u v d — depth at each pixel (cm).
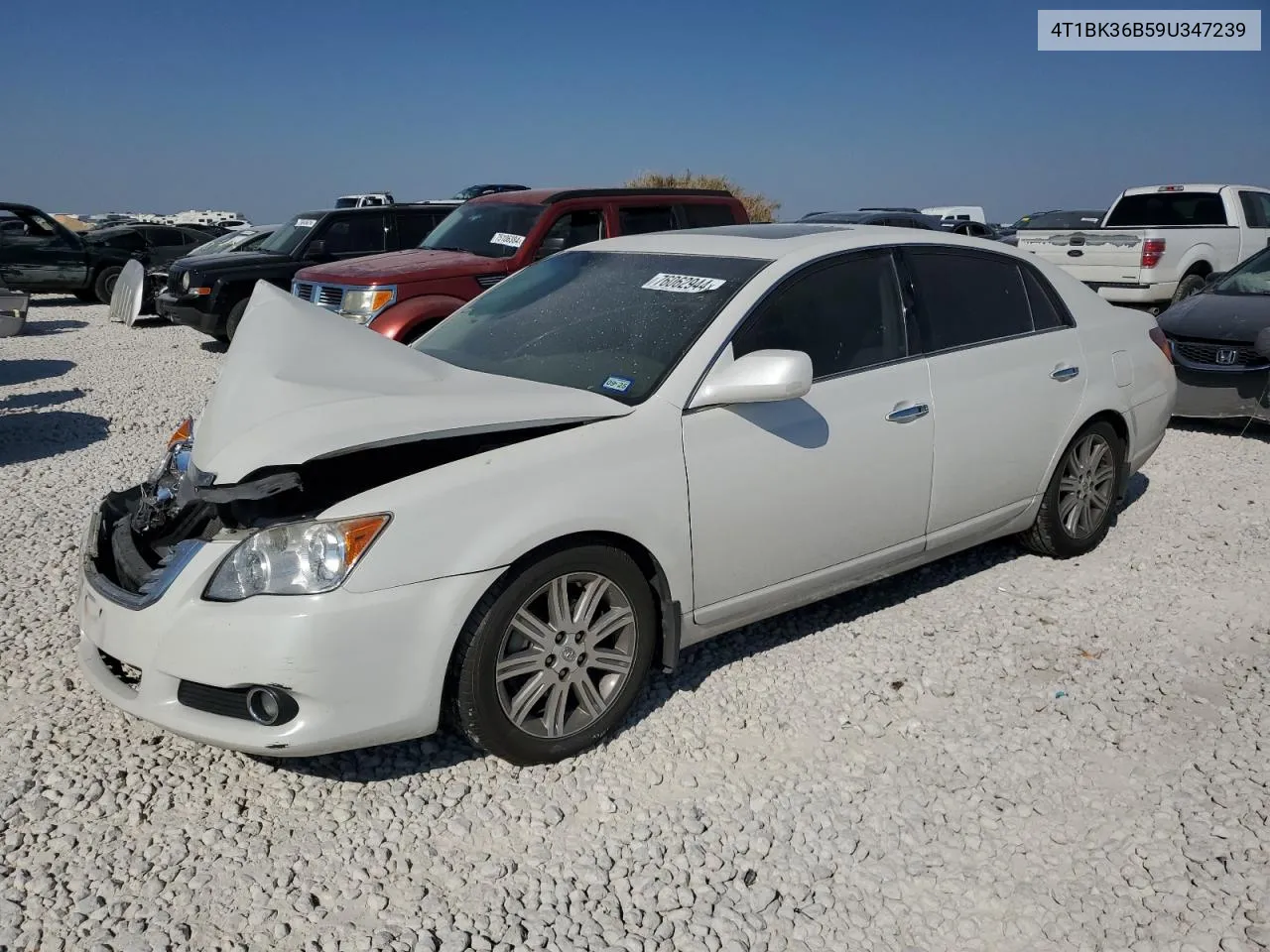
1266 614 453
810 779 335
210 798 325
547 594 330
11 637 434
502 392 347
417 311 867
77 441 799
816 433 385
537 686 332
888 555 425
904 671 404
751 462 368
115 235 1994
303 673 291
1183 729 361
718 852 301
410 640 302
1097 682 394
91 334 1490
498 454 323
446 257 930
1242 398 753
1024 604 464
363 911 276
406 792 328
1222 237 1398
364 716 302
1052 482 489
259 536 300
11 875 288
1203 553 524
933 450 425
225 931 268
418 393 341
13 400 962
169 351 1314
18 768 339
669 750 352
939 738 358
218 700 306
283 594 294
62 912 274
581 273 447
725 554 368
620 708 352
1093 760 344
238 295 1248
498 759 345
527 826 312
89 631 336
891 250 434
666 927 271
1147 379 529
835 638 432
